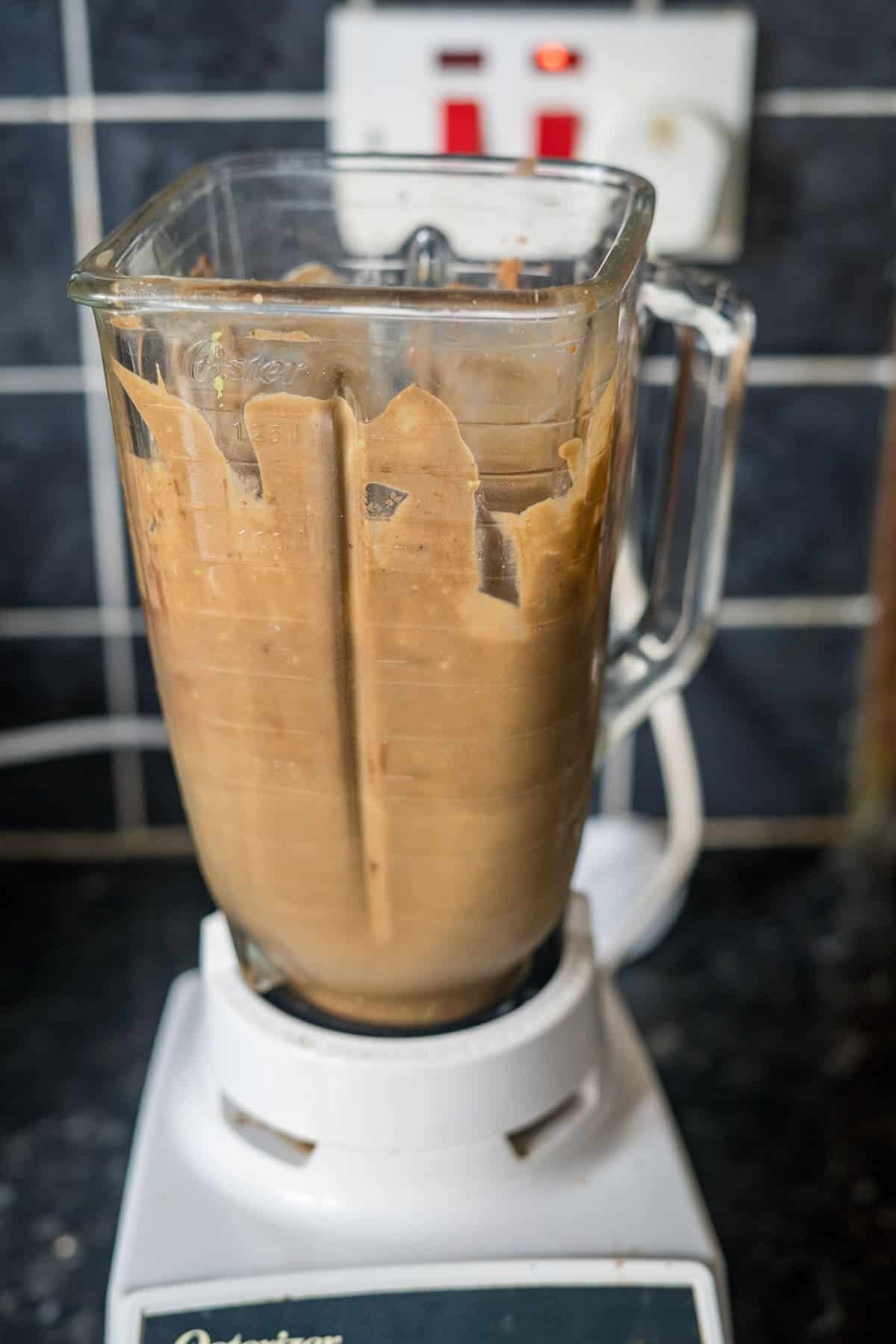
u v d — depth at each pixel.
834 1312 0.50
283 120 0.61
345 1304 0.39
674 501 0.47
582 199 0.45
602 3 0.59
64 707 0.71
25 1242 0.52
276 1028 0.41
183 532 0.35
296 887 0.39
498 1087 0.40
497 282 0.47
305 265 0.48
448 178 0.46
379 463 0.33
